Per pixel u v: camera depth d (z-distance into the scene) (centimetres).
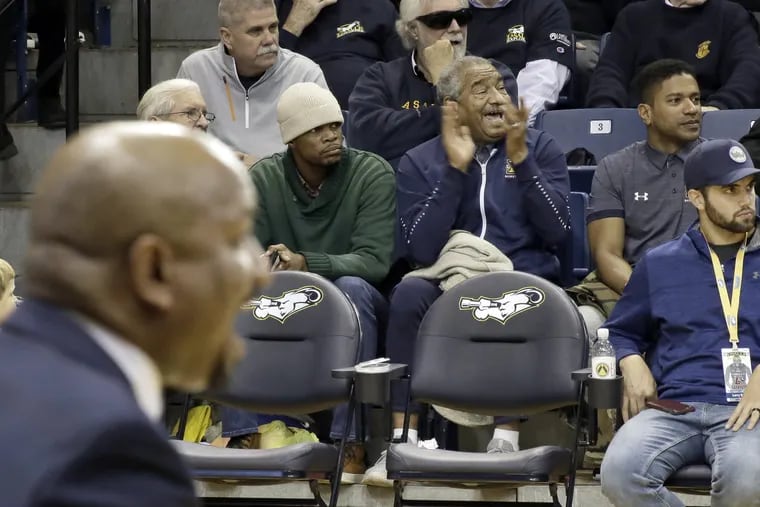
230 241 244
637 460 874
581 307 1076
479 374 970
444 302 995
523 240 1102
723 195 927
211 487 1052
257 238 1124
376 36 1484
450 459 886
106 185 231
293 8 1480
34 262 234
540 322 969
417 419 1043
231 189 243
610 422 1039
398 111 1230
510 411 966
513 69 1466
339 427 1016
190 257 239
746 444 865
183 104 1158
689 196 949
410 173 1127
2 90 1531
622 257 1139
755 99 1448
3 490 204
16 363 222
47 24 1514
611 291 1087
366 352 1047
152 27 1692
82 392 217
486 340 978
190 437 1083
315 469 909
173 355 244
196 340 245
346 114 1337
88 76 1608
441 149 1131
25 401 214
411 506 956
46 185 234
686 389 912
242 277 245
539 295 977
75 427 211
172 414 1096
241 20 1272
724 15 1490
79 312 235
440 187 1079
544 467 876
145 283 236
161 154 237
